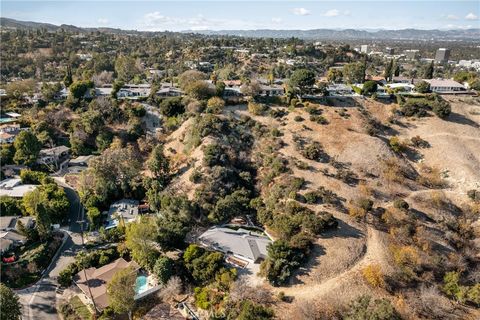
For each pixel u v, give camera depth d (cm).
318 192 7775
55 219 7844
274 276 5950
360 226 7175
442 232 7388
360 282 5906
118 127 11450
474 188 8588
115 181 8994
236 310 5344
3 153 9950
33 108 12081
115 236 7450
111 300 5481
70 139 11100
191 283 6278
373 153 9181
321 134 9694
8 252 6975
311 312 5253
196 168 8925
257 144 9675
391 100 11594
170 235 6719
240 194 8250
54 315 5791
